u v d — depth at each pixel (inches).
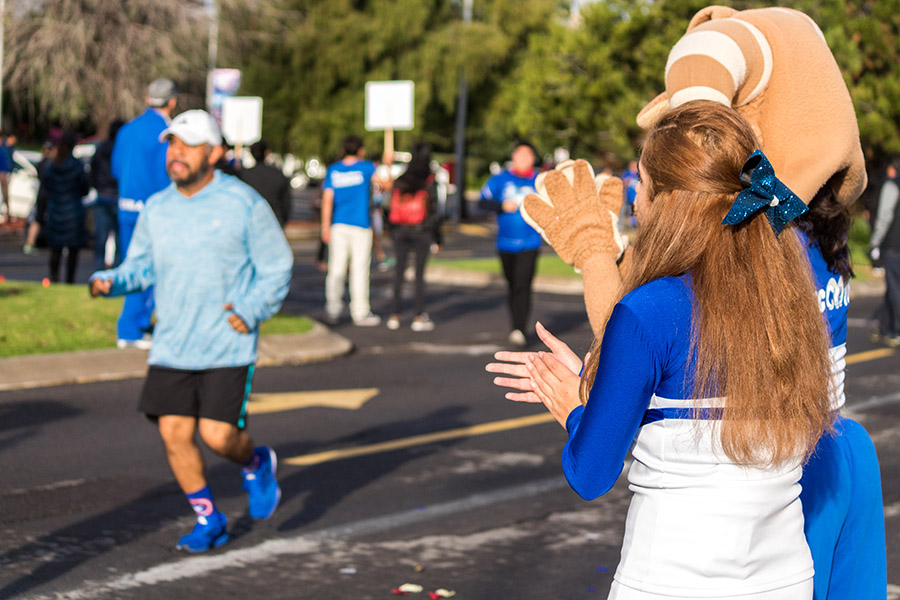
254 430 313.1
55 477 256.4
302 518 232.7
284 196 510.9
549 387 98.2
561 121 1138.7
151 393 204.2
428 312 605.6
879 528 108.1
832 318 109.0
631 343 85.1
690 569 85.8
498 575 199.9
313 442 301.6
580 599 189.0
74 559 202.8
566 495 254.2
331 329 524.1
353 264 544.4
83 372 372.2
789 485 88.4
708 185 86.0
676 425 86.3
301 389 376.5
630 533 89.3
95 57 1264.8
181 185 205.8
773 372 84.3
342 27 1471.5
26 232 927.0
